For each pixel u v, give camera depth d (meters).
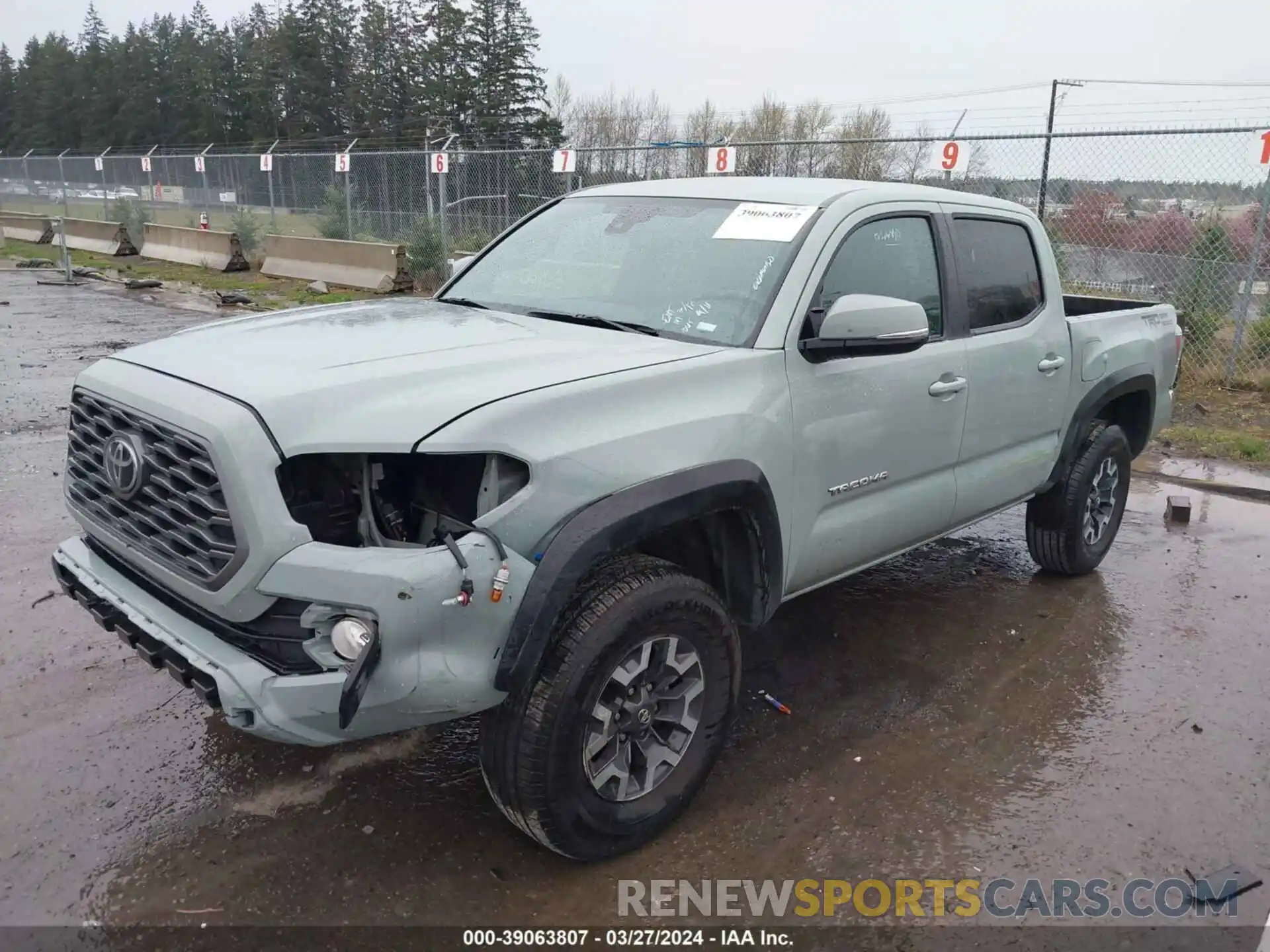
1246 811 3.38
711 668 3.13
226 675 2.55
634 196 4.29
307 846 3.08
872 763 3.62
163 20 80.88
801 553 3.50
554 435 2.70
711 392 3.10
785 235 3.61
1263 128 9.36
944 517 4.22
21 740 3.57
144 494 2.87
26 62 90.62
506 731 2.71
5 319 13.07
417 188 18.34
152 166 27.78
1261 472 7.51
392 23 62.16
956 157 10.53
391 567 2.46
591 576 2.86
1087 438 5.16
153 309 14.34
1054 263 4.85
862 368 3.61
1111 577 5.47
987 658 4.46
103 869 2.95
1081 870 3.07
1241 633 4.77
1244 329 10.06
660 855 3.10
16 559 5.20
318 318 3.59
